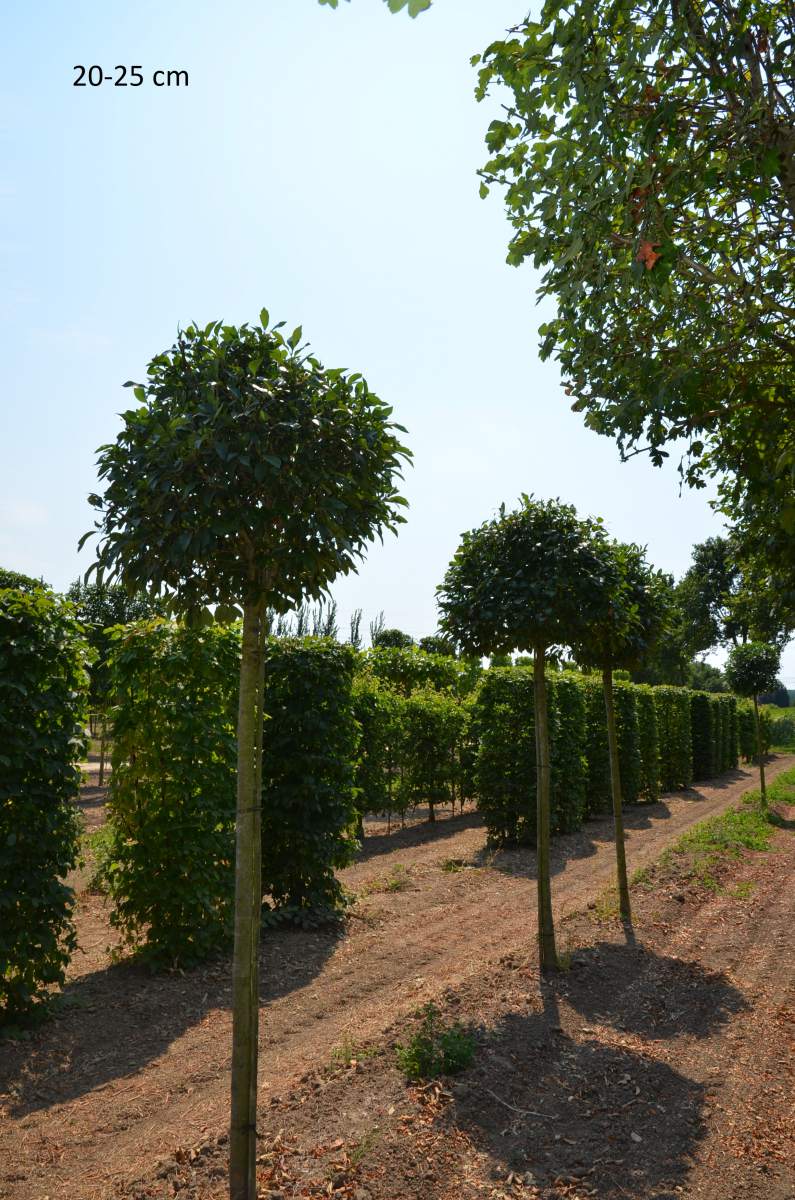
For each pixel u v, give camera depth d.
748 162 3.14
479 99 3.96
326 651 7.86
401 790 13.56
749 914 7.80
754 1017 5.22
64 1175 3.43
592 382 4.20
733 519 5.11
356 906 8.12
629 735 15.73
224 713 6.41
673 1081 4.27
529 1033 4.73
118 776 6.20
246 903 3.09
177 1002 5.53
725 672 15.88
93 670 9.61
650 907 7.88
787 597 4.41
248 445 2.79
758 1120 3.89
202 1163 3.39
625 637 7.09
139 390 3.02
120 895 6.17
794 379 4.14
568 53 3.40
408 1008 5.23
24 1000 4.99
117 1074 4.45
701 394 3.73
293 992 5.80
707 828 12.66
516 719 11.75
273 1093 4.04
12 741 4.93
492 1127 3.70
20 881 4.92
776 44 3.41
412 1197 3.14
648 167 3.33
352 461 3.15
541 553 6.02
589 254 3.72
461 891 8.94
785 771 25.28
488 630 6.11
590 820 14.50
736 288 3.80
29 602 5.09
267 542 3.09
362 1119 3.68
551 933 5.96
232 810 6.35
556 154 3.65
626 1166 3.45
